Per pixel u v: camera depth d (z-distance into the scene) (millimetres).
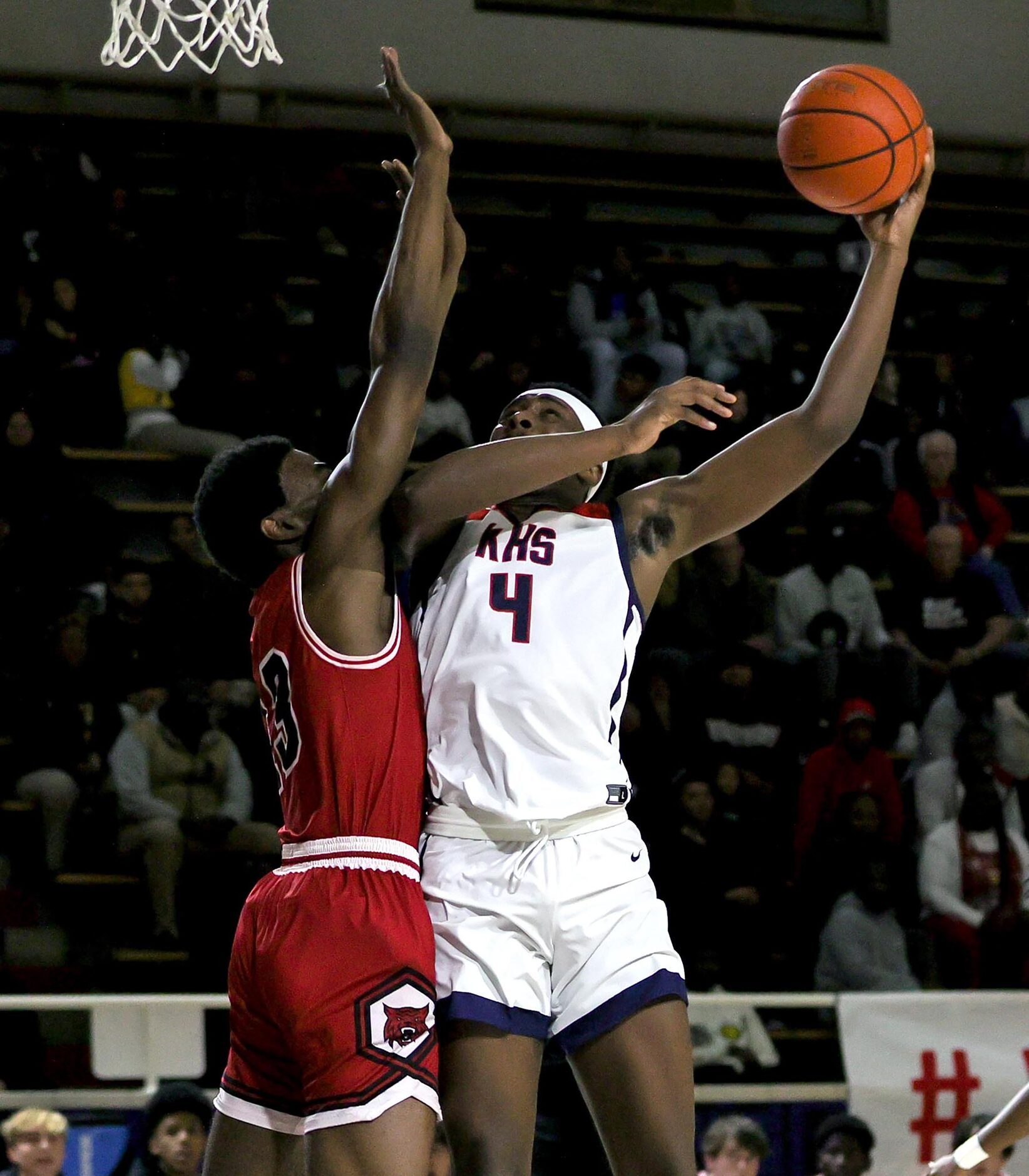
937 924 15414
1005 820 16375
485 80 23719
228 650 16984
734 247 23891
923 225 24438
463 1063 5125
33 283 19672
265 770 16141
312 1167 4875
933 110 24766
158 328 20141
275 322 20422
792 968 15148
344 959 4980
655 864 15195
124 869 15570
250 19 8141
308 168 22250
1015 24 25094
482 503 5336
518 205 23641
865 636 18109
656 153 24016
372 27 23281
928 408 21141
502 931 5246
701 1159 12633
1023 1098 6410
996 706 17609
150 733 15891
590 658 5477
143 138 22141
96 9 22297
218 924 15156
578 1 24094
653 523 5801
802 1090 12758
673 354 21047
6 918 15219
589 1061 5254
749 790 15641
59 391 19188
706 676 16453
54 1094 11492
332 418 19766
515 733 5379
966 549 19188
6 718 16188
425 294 5195
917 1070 12711
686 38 24406
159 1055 11656
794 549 18891
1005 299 23078
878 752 16031
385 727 5234
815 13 24766
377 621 5297
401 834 5242
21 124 21797
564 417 5922
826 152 5852
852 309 5867
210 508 5652
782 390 20703
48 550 17359
